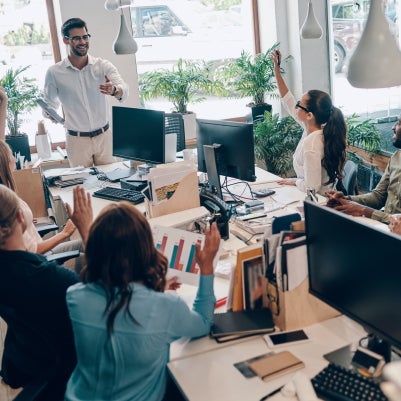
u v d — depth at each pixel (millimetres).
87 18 5293
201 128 3531
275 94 5949
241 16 6156
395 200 3225
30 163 4473
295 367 1765
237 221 2984
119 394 1697
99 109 4637
